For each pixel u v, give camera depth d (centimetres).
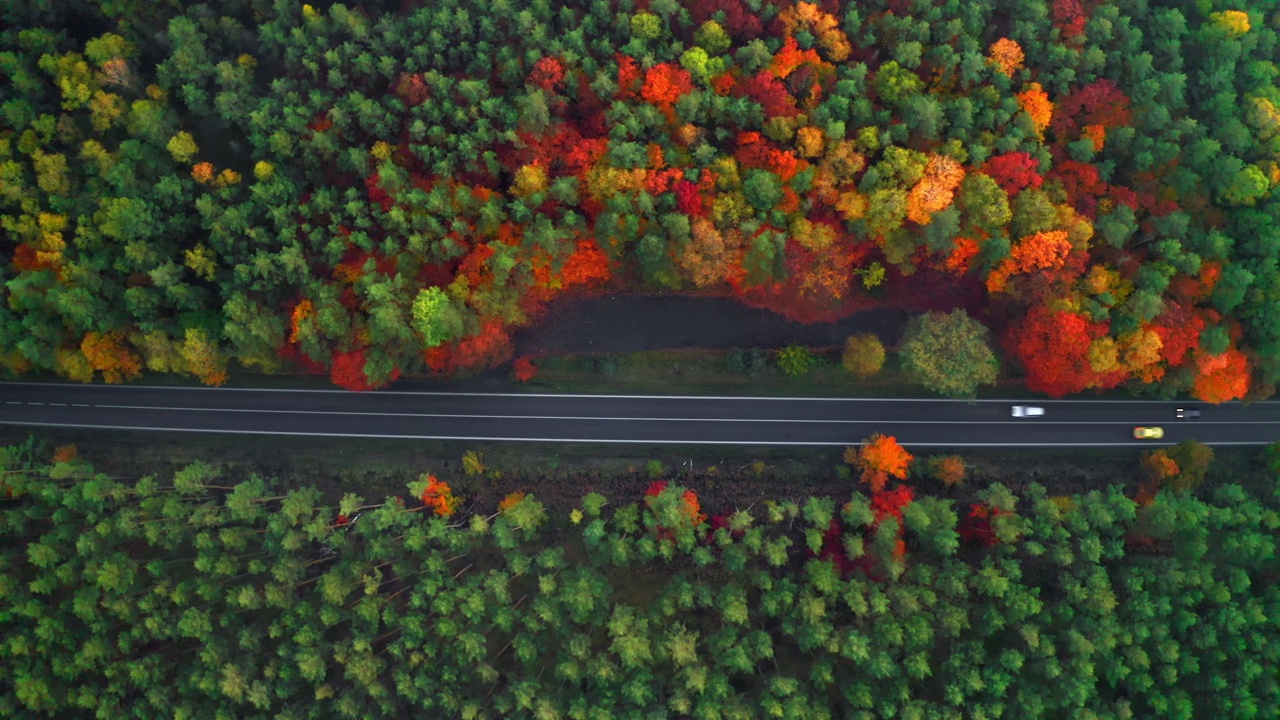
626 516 8400
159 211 8306
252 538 8762
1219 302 8231
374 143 8469
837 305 9050
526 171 7844
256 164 8275
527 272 8138
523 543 8962
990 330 8900
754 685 8450
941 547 8106
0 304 8281
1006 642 8394
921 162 7781
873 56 8319
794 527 8962
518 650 8100
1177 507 8256
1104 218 8000
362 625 8381
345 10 8269
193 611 8169
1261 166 8369
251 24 9012
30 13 8619
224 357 8512
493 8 8194
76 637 8362
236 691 7962
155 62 9000
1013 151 7919
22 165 8362
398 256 8088
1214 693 8112
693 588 8444
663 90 7906
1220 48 8606
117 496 8412
